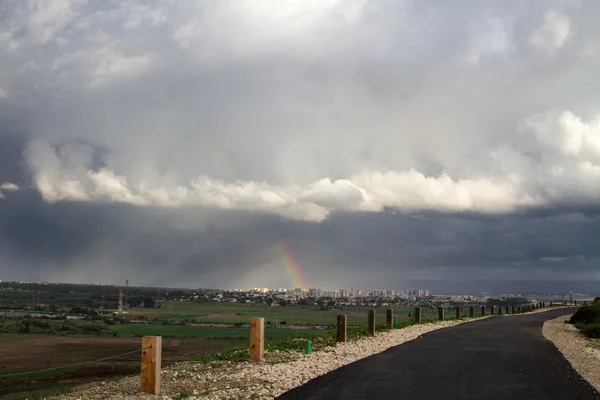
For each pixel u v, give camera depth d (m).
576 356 16.55
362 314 63.31
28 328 70.44
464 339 21.72
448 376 12.30
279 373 12.43
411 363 14.44
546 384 11.34
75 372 32.12
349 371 12.98
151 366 10.45
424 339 21.64
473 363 14.52
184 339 52.72
